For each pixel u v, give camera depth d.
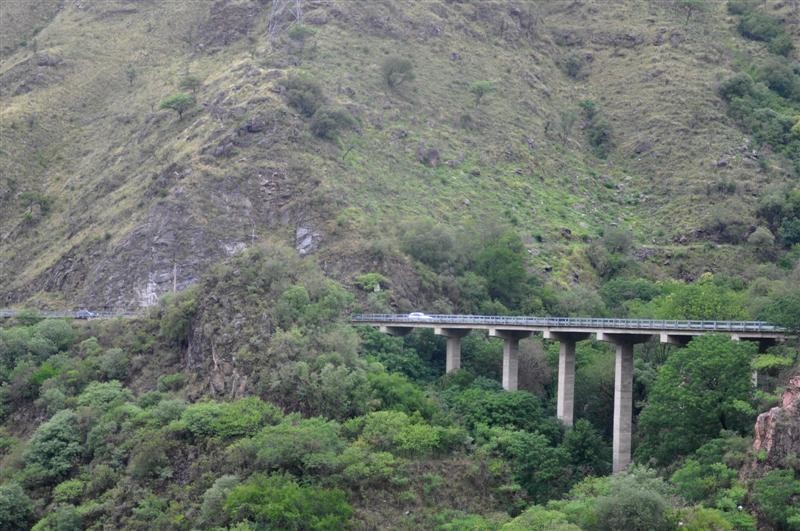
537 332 160.62
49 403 160.38
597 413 163.25
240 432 140.50
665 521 115.31
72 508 138.62
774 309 141.00
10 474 149.25
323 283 167.75
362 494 132.38
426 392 157.00
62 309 199.62
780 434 121.12
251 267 166.25
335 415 144.38
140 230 199.88
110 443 147.25
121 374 165.25
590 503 121.94
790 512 114.00
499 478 138.50
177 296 171.38
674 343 145.25
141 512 134.62
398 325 168.75
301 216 195.88
